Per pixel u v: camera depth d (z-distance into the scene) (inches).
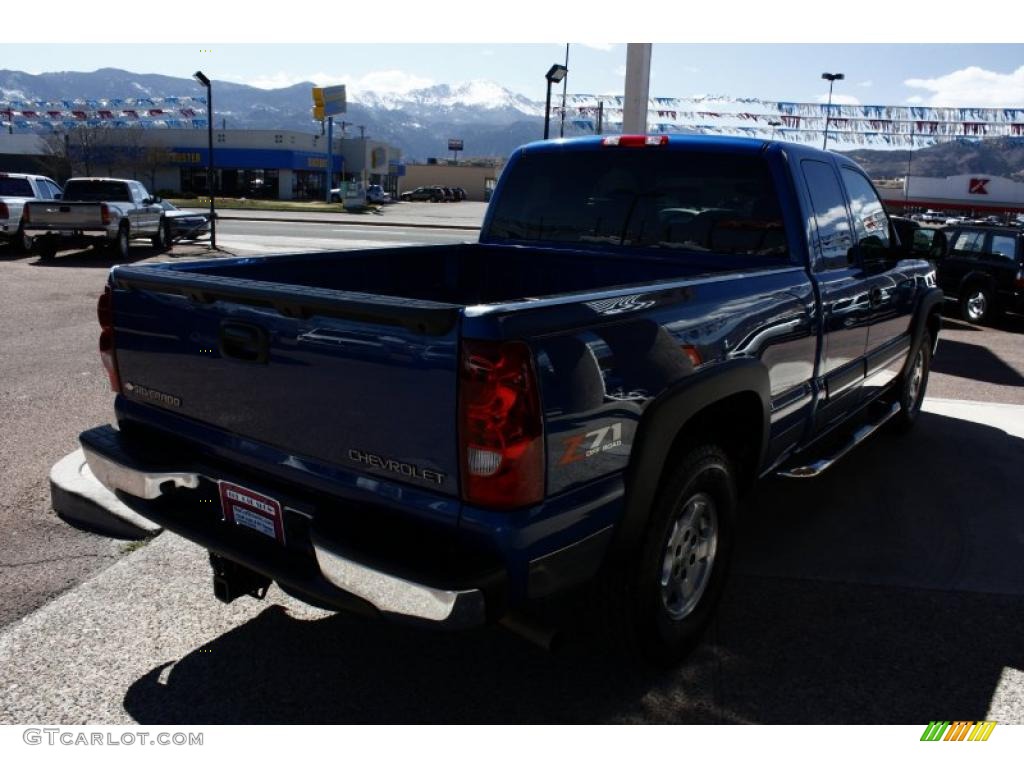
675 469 106.9
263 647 119.4
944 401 277.4
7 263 623.8
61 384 265.4
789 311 133.4
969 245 515.5
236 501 104.2
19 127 2886.3
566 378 86.0
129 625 124.3
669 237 157.6
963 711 108.9
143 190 737.6
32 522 161.9
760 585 141.6
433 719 104.6
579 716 105.7
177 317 106.5
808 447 161.5
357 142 3353.8
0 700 106.7
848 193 168.7
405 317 82.1
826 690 112.4
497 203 177.8
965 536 164.1
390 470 88.4
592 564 94.7
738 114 1247.5
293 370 94.3
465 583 81.4
